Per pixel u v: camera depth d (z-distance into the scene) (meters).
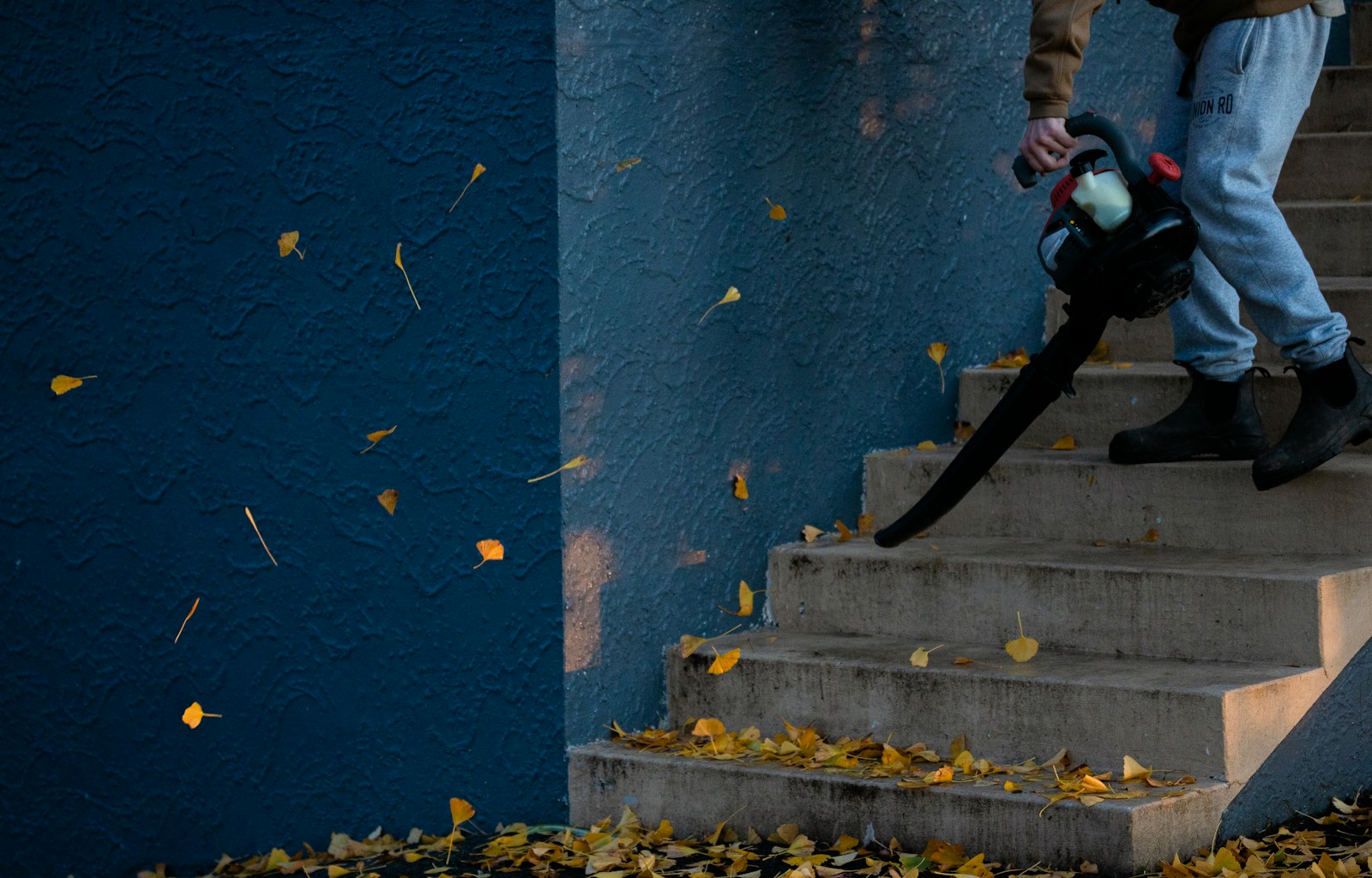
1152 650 3.22
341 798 3.50
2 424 3.87
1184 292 3.02
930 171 4.12
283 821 3.59
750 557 3.64
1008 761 3.07
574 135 3.12
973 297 4.32
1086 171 3.01
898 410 4.06
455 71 3.18
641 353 3.31
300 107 3.38
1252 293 3.26
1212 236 3.28
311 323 3.42
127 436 3.70
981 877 2.69
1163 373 3.92
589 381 3.19
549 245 3.10
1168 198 3.00
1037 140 3.18
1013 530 3.76
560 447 3.13
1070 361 3.07
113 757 3.81
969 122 4.26
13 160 3.78
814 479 3.80
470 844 3.25
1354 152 4.86
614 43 3.20
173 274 3.59
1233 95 3.21
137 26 3.57
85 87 3.66
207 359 3.57
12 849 3.98
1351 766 3.21
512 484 3.20
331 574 3.46
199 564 3.63
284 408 3.47
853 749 3.16
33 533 3.86
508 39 3.12
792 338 3.71
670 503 3.42
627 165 3.24
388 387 3.33
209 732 3.67
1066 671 3.10
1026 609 3.36
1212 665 3.11
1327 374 3.29
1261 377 3.70
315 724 3.52
